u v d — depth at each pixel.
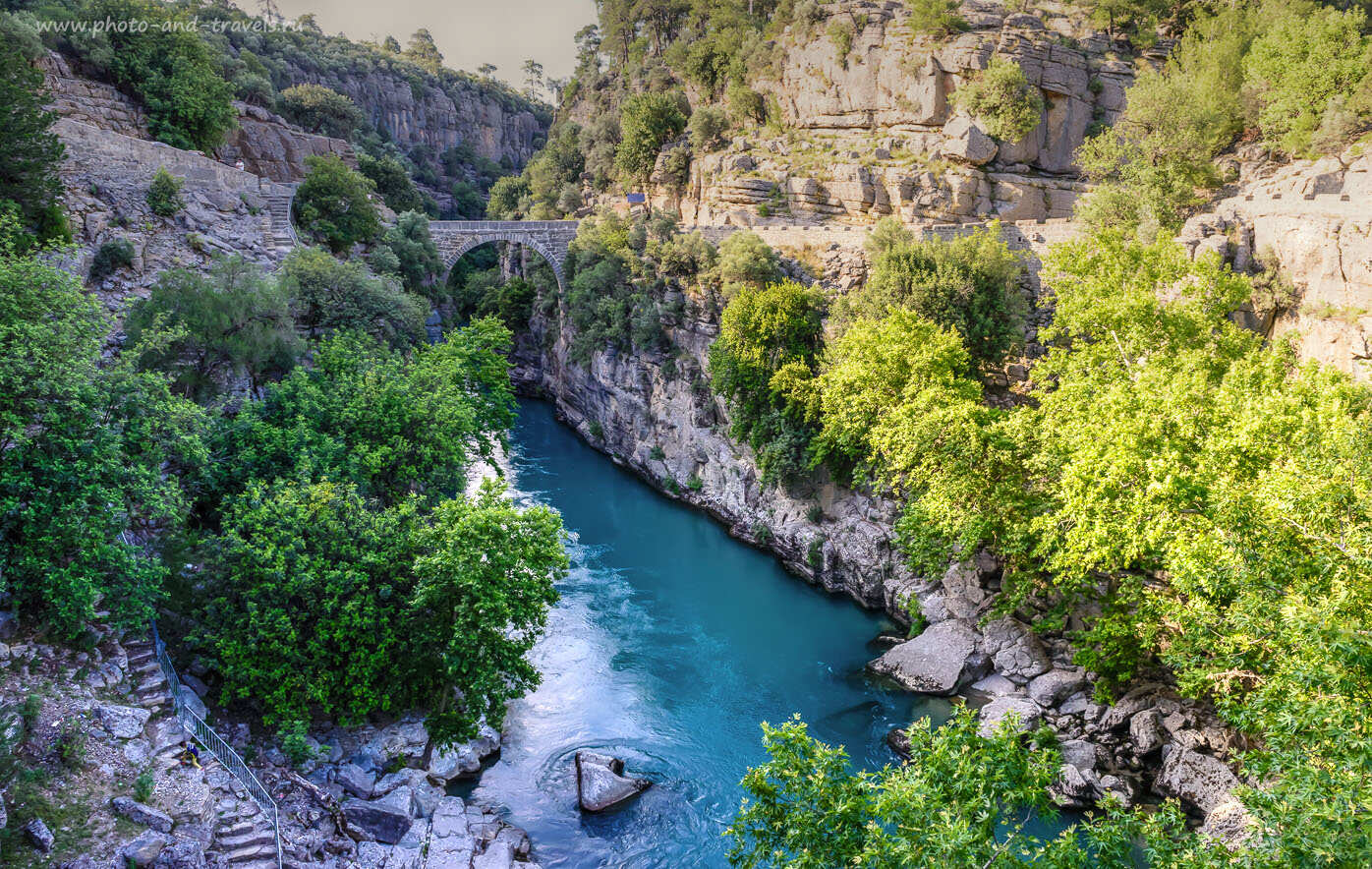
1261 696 21.20
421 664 32.34
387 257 72.06
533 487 71.25
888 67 82.50
